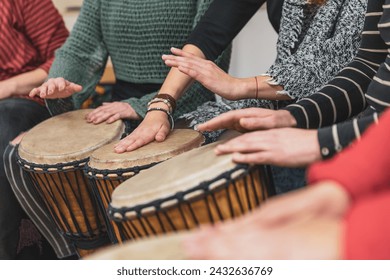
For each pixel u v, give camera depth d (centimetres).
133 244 77
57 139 143
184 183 94
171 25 163
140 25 165
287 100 136
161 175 101
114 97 181
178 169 100
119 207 98
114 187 119
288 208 67
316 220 66
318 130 92
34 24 194
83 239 145
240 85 130
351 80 117
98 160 122
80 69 180
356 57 122
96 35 181
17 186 157
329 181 70
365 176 69
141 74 171
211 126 108
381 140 70
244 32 238
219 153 98
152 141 128
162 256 73
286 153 91
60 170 132
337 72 128
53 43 198
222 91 129
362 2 127
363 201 65
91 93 184
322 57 128
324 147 90
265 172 100
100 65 183
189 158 106
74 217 141
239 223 68
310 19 135
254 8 149
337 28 129
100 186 122
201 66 129
